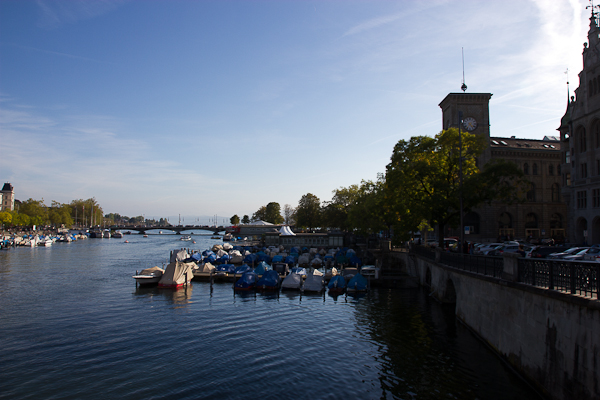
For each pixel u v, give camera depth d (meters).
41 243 122.19
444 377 19.09
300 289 43.09
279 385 19.16
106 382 19.59
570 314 13.52
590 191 50.38
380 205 67.62
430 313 32.75
